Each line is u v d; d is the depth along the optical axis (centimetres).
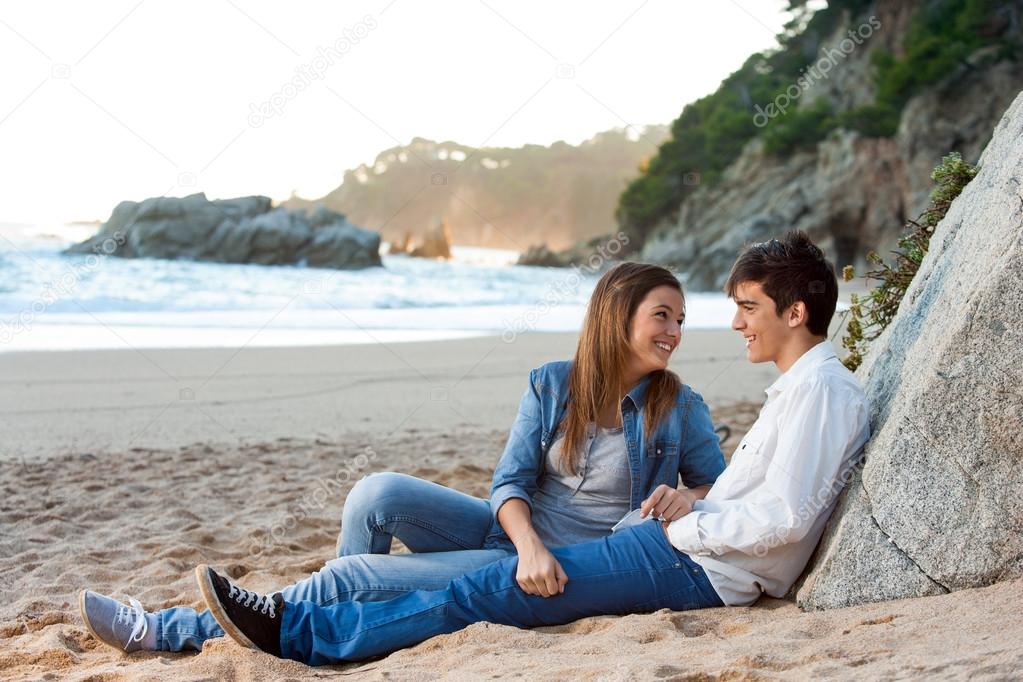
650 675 222
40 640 321
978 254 273
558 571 292
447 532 323
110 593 390
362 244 4219
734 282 312
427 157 8444
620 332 314
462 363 1235
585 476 321
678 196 6012
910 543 266
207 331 1597
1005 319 250
